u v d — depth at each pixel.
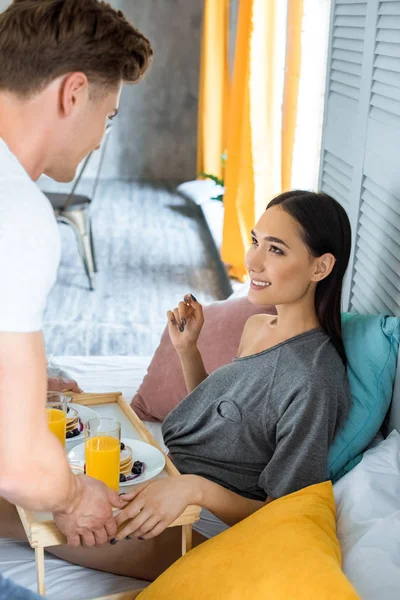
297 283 1.50
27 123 1.01
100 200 6.36
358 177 1.89
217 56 5.88
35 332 0.93
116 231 5.45
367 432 1.54
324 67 3.27
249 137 3.56
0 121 1.02
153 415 2.08
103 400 1.79
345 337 1.59
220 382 1.60
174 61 7.06
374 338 1.56
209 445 1.58
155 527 1.30
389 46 1.68
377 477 1.31
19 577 1.42
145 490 1.32
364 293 1.85
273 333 1.59
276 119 3.53
